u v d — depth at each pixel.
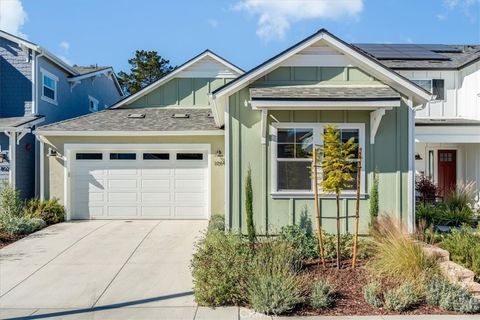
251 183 9.19
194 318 5.59
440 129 13.52
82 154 12.96
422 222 9.30
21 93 14.74
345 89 9.20
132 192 12.97
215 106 9.62
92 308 5.95
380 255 7.14
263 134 9.16
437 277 6.46
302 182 9.25
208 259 6.58
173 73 16.03
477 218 11.75
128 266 7.93
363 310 5.84
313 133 9.27
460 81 15.26
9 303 6.13
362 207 9.23
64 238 10.18
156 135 12.76
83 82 19.38
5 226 10.65
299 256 7.65
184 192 13.01
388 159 9.29
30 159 14.38
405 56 15.87
